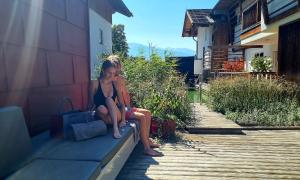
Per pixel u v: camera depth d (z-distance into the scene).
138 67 7.81
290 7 8.01
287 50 8.46
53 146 2.89
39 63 3.72
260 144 4.89
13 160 2.39
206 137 5.40
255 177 3.41
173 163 3.89
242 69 14.28
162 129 5.24
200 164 3.85
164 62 8.08
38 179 2.07
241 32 14.83
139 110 4.37
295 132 5.83
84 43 5.59
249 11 13.30
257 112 6.93
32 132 3.50
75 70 5.08
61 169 2.26
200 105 9.52
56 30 4.28
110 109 3.59
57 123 3.29
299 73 7.66
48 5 4.00
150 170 3.63
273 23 8.96
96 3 9.28
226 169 3.67
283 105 7.18
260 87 7.69
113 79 3.88
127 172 3.56
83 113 3.45
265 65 11.21
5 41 3.01
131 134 3.72
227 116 7.02
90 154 2.61
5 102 2.99
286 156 4.22
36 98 3.62
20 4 3.29
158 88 6.58
